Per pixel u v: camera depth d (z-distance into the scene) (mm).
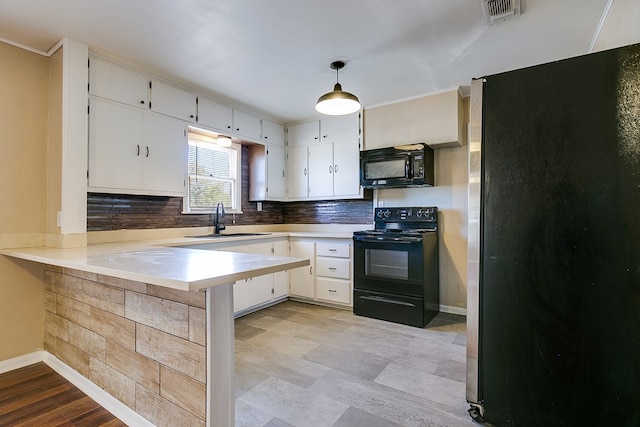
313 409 1753
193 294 1403
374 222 3875
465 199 3424
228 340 1417
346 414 1709
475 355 1622
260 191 4055
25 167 2338
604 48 2082
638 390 1284
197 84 3037
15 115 2295
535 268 1480
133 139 2656
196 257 1698
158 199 3160
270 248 3664
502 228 1557
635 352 1289
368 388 1964
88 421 1685
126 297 1710
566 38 2262
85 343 1984
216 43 2309
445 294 3525
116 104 2547
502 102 1562
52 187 2377
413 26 2113
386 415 1699
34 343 2359
